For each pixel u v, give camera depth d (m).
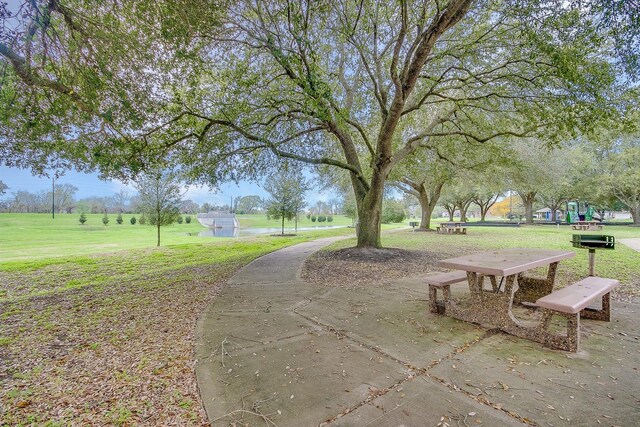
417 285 5.74
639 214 23.98
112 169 6.61
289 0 6.08
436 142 12.00
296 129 10.45
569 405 2.14
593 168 23.39
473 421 1.98
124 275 7.63
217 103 7.25
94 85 4.93
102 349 3.21
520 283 4.53
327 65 9.42
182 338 3.47
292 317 4.10
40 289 6.36
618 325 3.61
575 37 5.88
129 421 2.06
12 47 4.37
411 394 2.29
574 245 6.25
